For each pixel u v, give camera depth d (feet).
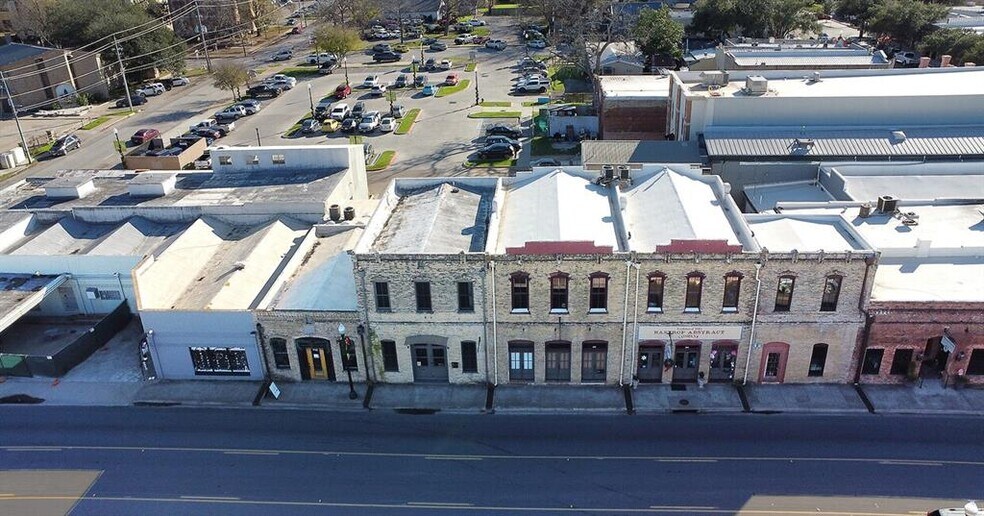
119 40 343.87
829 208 148.46
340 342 125.08
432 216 133.39
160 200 167.32
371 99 319.47
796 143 172.24
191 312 125.80
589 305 119.14
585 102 295.48
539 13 438.81
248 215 161.79
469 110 297.12
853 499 100.01
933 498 99.71
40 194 176.76
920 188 158.10
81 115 318.45
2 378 134.82
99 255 145.38
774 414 117.70
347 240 152.46
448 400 124.16
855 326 118.01
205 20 449.89
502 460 110.01
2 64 317.01
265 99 328.70
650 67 326.85
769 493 101.60
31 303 136.67
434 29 478.18
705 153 177.47
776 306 117.70
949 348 116.57
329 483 106.63
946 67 212.84
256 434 118.01
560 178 144.87
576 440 113.70
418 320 122.31
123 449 115.44
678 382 125.70
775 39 301.02
